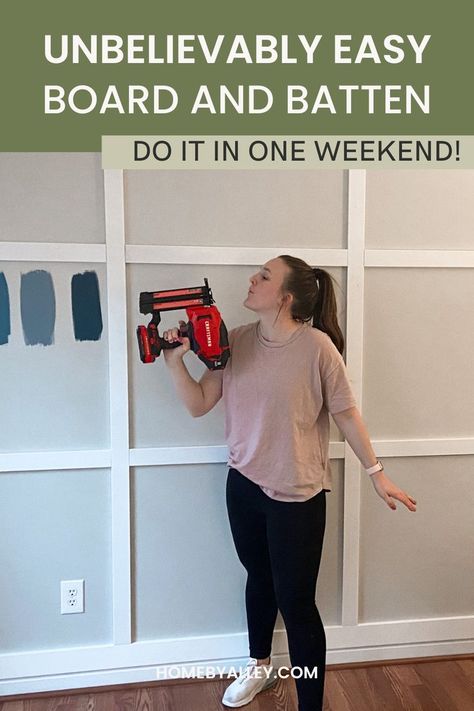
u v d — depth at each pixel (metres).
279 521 1.58
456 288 1.93
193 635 1.91
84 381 1.78
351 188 1.84
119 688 1.85
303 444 1.58
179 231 1.79
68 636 1.84
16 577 1.80
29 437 1.77
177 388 1.64
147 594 1.87
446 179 1.90
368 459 1.60
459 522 2.00
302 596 1.58
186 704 1.79
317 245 1.85
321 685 1.58
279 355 1.58
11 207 1.71
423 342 1.93
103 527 1.83
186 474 1.86
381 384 1.92
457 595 2.03
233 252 1.80
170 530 1.87
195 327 1.57
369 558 1.97
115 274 1.75
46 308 1.75
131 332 1.79
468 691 1.86
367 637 1.98
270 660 1.87
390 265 1.88
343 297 1.87
